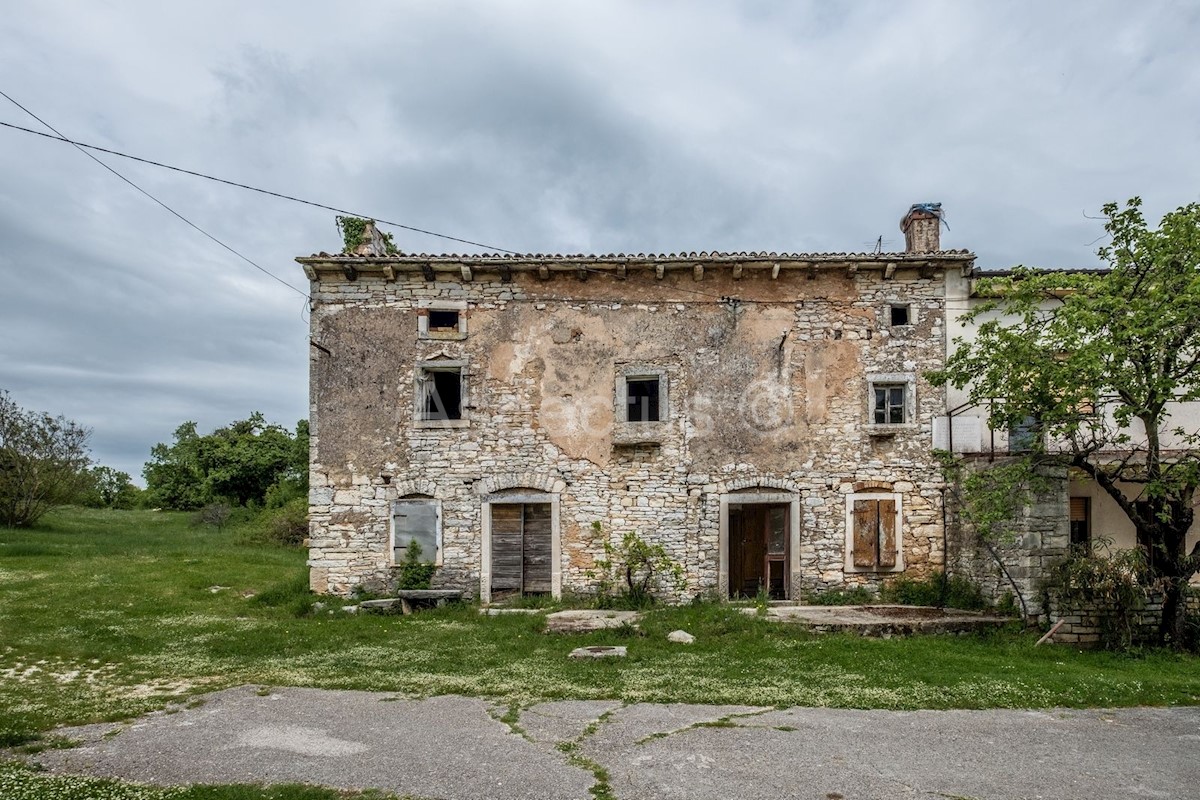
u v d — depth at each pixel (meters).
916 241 13.16
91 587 12.50
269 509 27.61
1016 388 9.73
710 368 12.52
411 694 7.18
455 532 12.30
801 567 12.13
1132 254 9.27
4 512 22.69
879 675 7.84
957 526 11.87
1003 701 6.98
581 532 12.25
